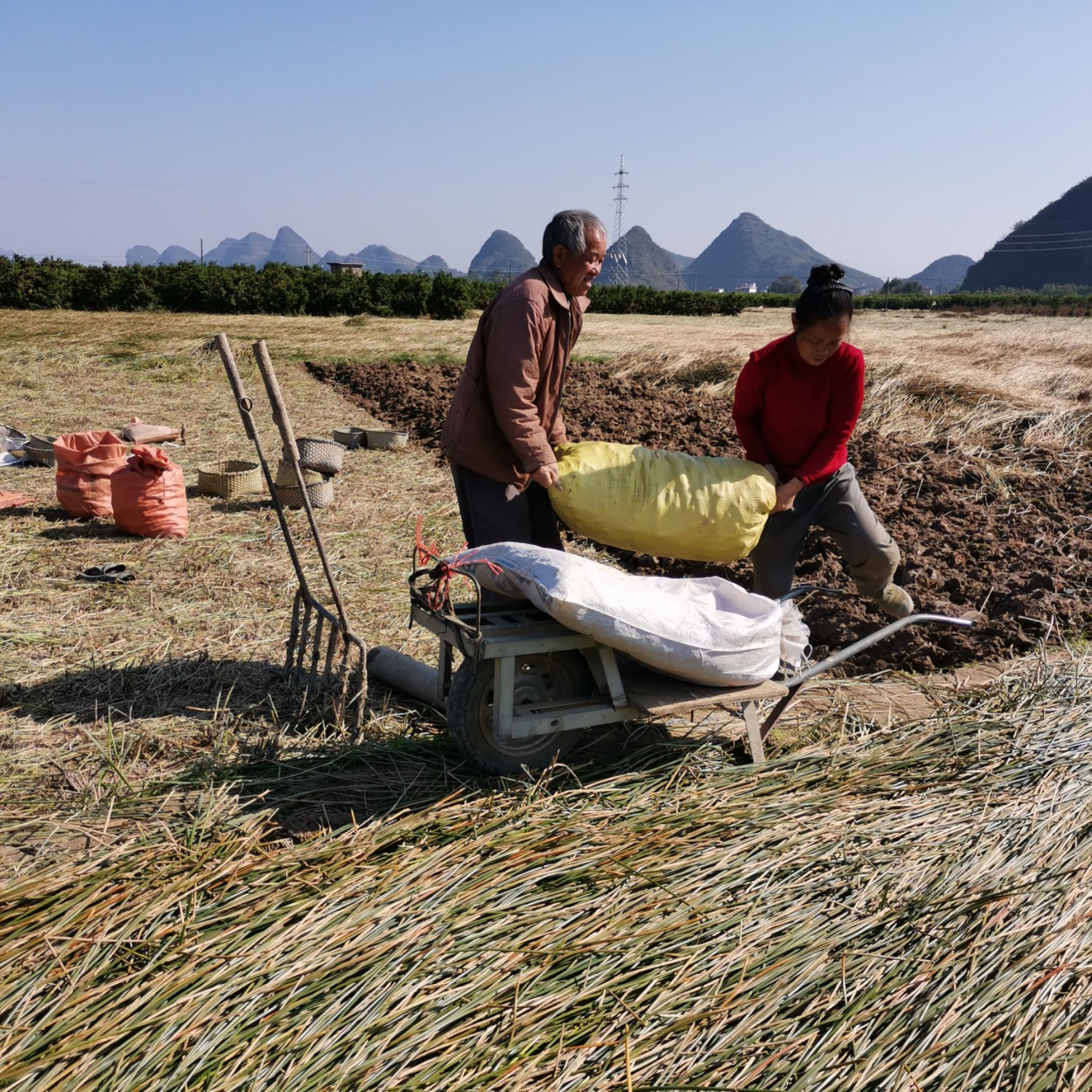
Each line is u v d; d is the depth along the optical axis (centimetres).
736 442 981
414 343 2131
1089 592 548
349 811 310
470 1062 198
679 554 368
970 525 691
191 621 482
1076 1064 208
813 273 351
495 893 251
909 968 232
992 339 2058
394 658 408
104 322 2562
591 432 1020
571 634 317
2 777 324
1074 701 385
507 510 374
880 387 1147
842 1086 199
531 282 337
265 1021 205
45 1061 193
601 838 279
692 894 255
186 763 340
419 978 219
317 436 1045
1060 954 238
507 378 336
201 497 746
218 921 241
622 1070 200
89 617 482
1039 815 297
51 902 248
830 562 593
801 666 368
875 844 281
